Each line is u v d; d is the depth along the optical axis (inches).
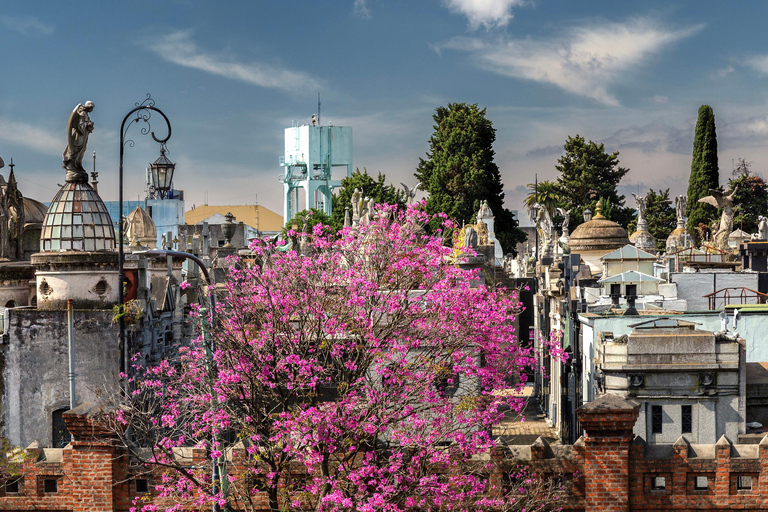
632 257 2284.7
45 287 1454.2
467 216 4724.4
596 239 2861.7
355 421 1014.4
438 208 4623.5
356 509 956.6
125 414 1038.4
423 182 5073.8
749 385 1217.4
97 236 1499.8
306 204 5733.3
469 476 1000.9
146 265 1571.1
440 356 1152.2
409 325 1152.2
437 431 1037.8
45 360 1421.0
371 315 1147.3
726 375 1185.4
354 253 1216.2
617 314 1505.9
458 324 1143.0
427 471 1019.3
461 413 1106.7
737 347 1183.6
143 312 1494.8
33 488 1019.3
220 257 2273.6
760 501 989.2
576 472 1008.2
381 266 1206.3
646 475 998.4
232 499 1041.5
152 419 1077.8
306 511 1034.1
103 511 1011.3
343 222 4244.6
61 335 1424.7
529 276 3225.9
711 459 994.1
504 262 3786.9
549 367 2110.0
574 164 6067.9
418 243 1282.0
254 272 1186.6
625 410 980.6
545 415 2097.7
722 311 1446.9
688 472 994.1
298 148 5762.8
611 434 989.8
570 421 1749.5
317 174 5757.9
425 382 1084.5
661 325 1285.7
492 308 1181.7
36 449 1032.2
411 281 1223.5
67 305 1440.7
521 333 2736.2
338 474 1019.9
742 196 5275.6
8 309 1434.5
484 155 4881.9
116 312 1328.7
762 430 1203.9
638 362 1194.0
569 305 1723.7
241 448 1028.5
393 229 1237.1
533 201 5772.6
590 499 991.6
